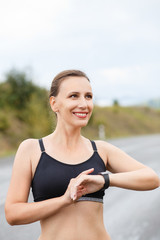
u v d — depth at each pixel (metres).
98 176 1.83
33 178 1.93
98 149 2.06
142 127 45.12
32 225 4.95
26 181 1.92
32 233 4.61
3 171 8.91
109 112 45.19
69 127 1.96
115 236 4.50
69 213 1.88
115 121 42.47
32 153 1.95
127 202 6.19
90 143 2.07
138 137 26.33
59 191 1.89
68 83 1.95
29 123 21.11
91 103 1.99
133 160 2.08
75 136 1.99
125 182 1.88
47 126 20.58
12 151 15.99
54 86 2.02
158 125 49.56
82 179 1.75
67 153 1.97
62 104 1.96
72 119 1.94
